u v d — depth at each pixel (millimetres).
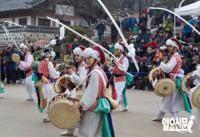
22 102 14594
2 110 12711
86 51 7117
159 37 21469
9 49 22422
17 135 9234
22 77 22703
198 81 9102
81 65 8977
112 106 7070
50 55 10875
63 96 7348
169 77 10516
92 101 6891
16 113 12172
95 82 6906
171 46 10570
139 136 9195
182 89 10016
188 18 22500
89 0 30891
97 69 7016
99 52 7172
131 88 19859
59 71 11625
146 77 19250
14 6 31484
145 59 19516
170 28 21672
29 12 31312
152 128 10086
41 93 10727
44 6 30469
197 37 20453
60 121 7016
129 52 10898
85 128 7020
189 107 10453
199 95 8414
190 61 17484
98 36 24859
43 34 27719
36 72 10852
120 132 9594
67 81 9031
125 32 23797
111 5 31297
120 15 28078
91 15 30875
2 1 33656
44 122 10781
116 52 12625
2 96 15984
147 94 17469
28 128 10023
